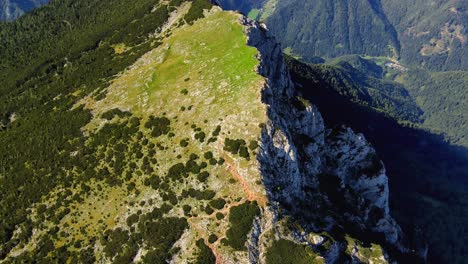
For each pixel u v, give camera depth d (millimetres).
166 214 86750
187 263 80500
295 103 116875
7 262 88250
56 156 104000
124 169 95250
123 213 88938
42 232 91062
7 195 100562
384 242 117750
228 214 84062
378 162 130375
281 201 89375
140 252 83562
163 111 104062
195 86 105625
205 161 90688
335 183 118250
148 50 129375
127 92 114000
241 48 110688
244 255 80062
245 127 91688
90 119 110312
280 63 133500
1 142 117250
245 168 87375
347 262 92000
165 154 94562
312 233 88500
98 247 85875
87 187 94500
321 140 120625
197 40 122250
